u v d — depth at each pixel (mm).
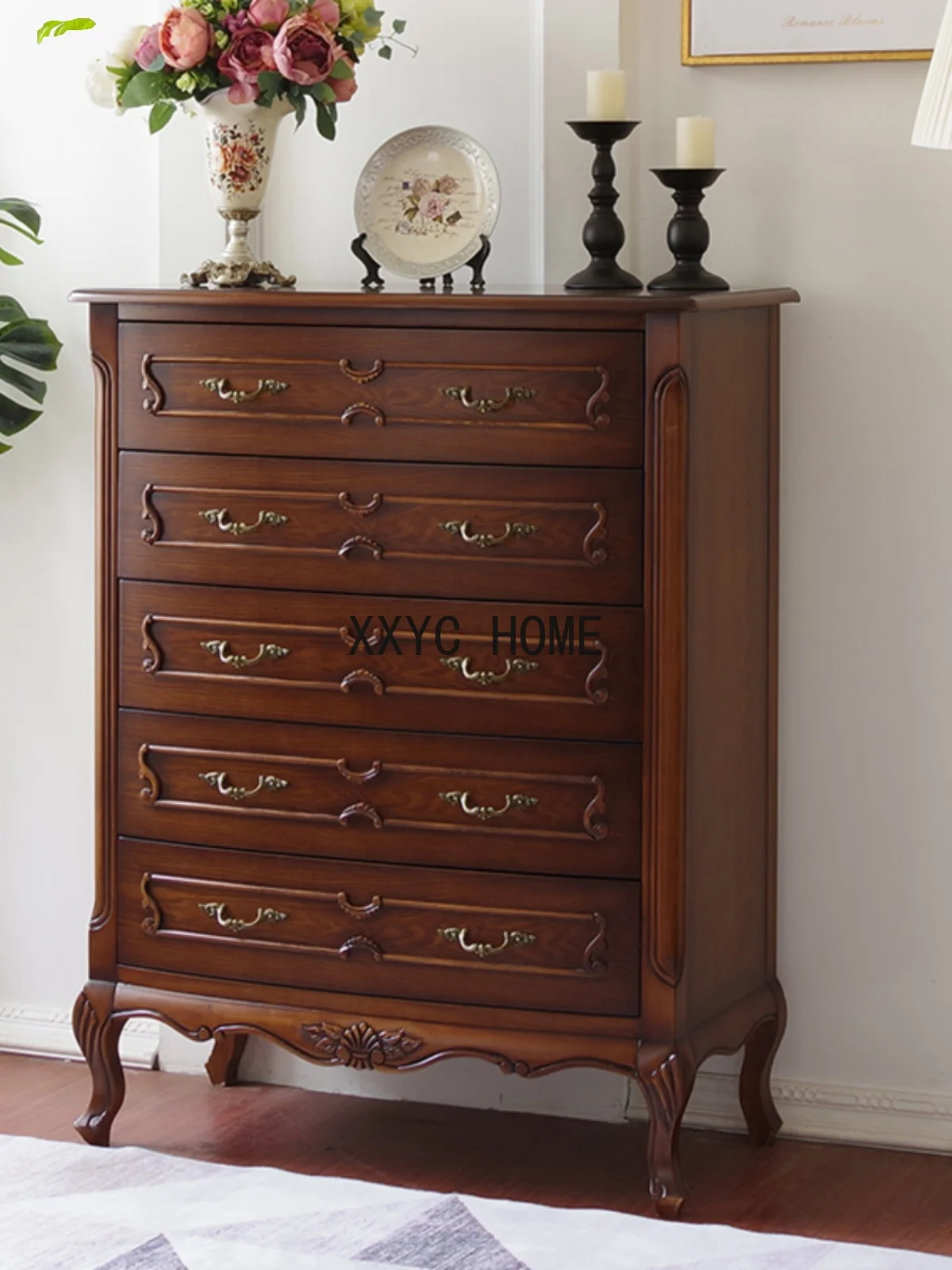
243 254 2863
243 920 2824
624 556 2590
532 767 2662
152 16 3162
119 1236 2658
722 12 2896
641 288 2781
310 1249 2619
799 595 3002
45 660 3371
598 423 2570
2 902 3434
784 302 2859
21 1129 3090
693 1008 2715
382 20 3047
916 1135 3020
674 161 2975
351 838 2756
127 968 2916
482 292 2783
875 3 2844
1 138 3275
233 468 2746
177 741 2834
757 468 2877
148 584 2820
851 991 3053
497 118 3020
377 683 2709
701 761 2693
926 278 2898
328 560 2715
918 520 2945
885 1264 2570
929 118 2416
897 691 2986
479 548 2641
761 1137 3012
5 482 3350
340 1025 2783
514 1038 2711
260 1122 3127
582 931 2668
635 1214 2764
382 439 2668
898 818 3008
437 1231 2668
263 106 2768
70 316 3283
